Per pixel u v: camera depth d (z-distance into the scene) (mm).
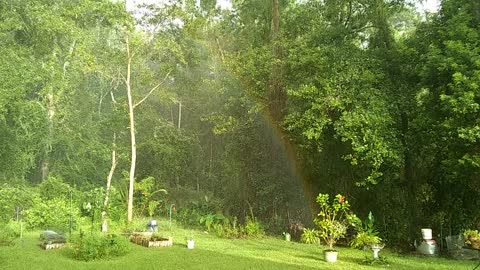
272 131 14953
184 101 20875
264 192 15219
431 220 11078
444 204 10953
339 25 11969
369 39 12492
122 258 9094
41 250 10000
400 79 11016
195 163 20781
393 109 10242
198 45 19328
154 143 19781
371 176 10008
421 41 10641
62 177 19234
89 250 8922
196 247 10914
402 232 11055
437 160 10750
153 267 8133
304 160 13312
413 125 10250
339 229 9562
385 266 8500
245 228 13992
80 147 20141
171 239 11328
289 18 13438
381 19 11906
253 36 14438
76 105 21906
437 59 9195
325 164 12492
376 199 11703
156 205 18031
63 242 10469
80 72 20469
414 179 11141
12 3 17172
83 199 16422
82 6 16594
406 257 9758
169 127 20469
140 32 16422
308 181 13672
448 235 10641
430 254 9906
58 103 19781
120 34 16750
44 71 17516
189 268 8047
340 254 9875
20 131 17484
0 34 16344
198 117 20734
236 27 15336
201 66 19922
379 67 10875
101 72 17500
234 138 15789
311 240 11055
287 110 12469
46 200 15438
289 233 14117
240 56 13297
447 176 10086
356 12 12328
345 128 10070
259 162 15727
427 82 10078
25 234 13000
